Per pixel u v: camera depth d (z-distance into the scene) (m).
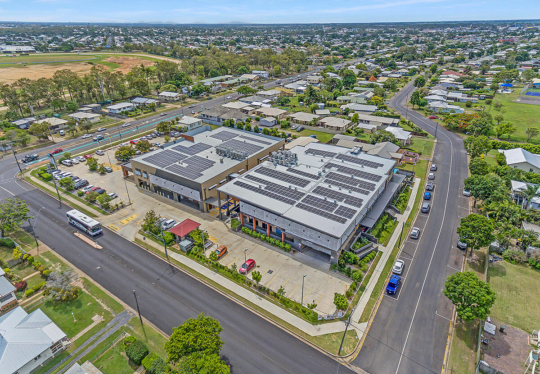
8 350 46.56
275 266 67.69
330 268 66.75
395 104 198.00
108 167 113.94
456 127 149.38
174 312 57.34
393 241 75.75
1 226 75.12
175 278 65.38
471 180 89.06
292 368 47.69
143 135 145.62
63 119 157.25
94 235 78.44
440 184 101.81
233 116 159.62
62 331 51.41
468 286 51.25
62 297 58.44
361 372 47.12
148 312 57.34
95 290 62.09
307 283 63.22
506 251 69.00
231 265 68.06
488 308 50.31
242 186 82.00
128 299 60.09
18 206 78.38
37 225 82.69
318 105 176.75
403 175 98.25
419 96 191.00
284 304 58.56
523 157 105.12
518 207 78.75
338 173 87.75
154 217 79.06
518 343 50.28
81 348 50.75
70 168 114.38
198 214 87.19
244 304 59.06
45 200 94.56
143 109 185.25
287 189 80.31
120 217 85.94
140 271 67.25
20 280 63.88
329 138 140.75
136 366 48.00
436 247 73.75
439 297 60.22
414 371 47.16
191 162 97.12
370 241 74.81
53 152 125.62
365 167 90.75
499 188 84.31
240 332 53.41
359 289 61.59
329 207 72.44
